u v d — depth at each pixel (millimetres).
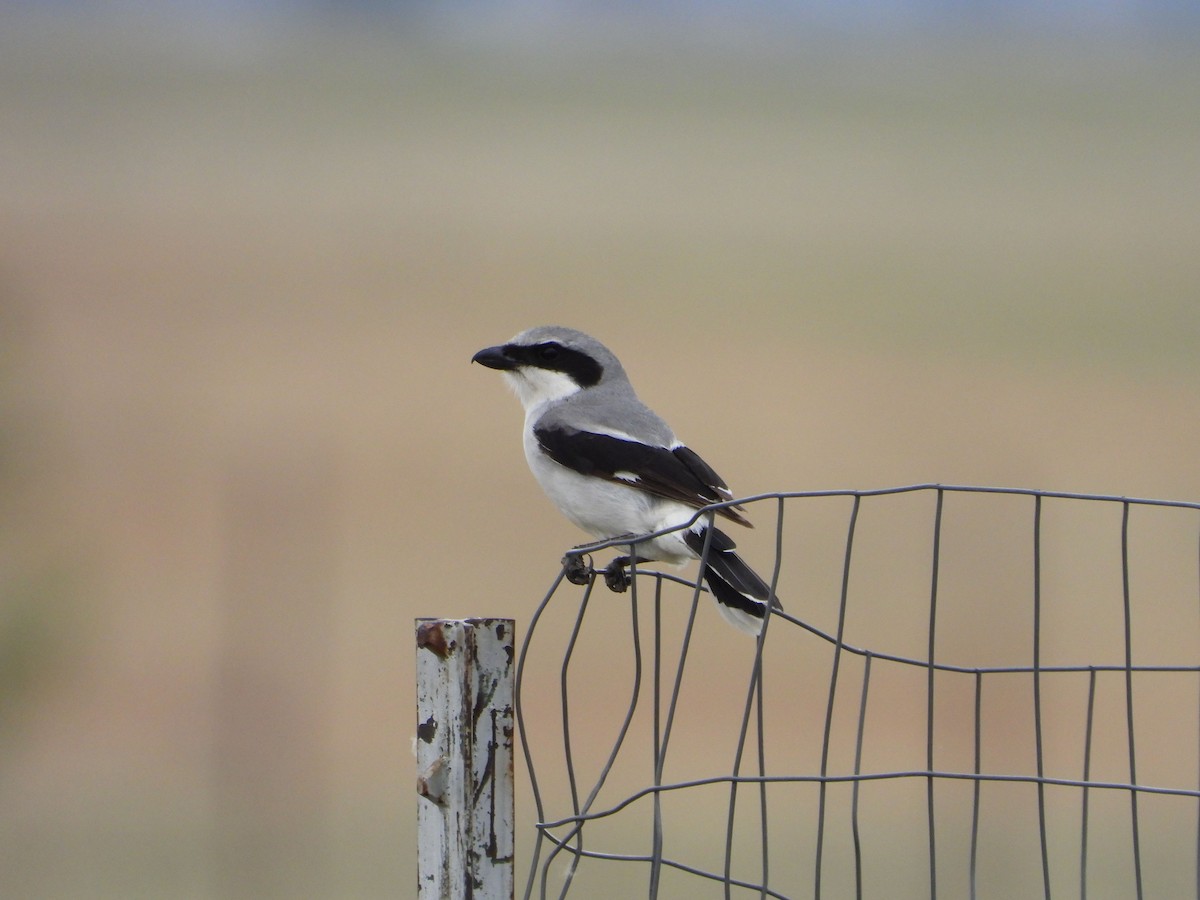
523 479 18281
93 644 12766
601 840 10492
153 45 75188
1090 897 9539
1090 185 43062
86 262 31641
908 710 12734
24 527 10250
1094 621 13812
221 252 32969
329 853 10164
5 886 9609
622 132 54781
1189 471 17500
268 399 21406
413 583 14711
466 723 5180
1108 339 25266
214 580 15445
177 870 9852
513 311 27094
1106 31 79000
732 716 12789
